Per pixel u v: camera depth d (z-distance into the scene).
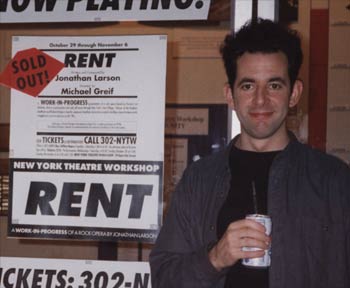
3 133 3.26
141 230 2.74
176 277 2.11
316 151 2.23
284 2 3.35
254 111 2.09
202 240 2.21
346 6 3.31
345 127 3.29
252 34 2.14
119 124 2.76
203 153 3.30
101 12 2.81
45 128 2.80
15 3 2.85
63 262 2.81
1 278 2.84
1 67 3.30
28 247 3.24
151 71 2.74
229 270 2.12
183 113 3.32
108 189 2.76
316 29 3.34
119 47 2.76
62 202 2.79
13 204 2.81
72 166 2.78
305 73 3.34
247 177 2.18
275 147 2.19
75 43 2.79
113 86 2.76
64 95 2.79
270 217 2.04
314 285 2.07
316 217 2.11
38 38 2.82
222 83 3.31
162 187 2.74
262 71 2.09
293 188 2.14
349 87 3.29
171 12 2.77
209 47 3.30
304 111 3.31
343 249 2.08
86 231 2.77
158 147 2.74
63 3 2.83
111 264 2.78
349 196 2.11
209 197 2.22
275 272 2.07
